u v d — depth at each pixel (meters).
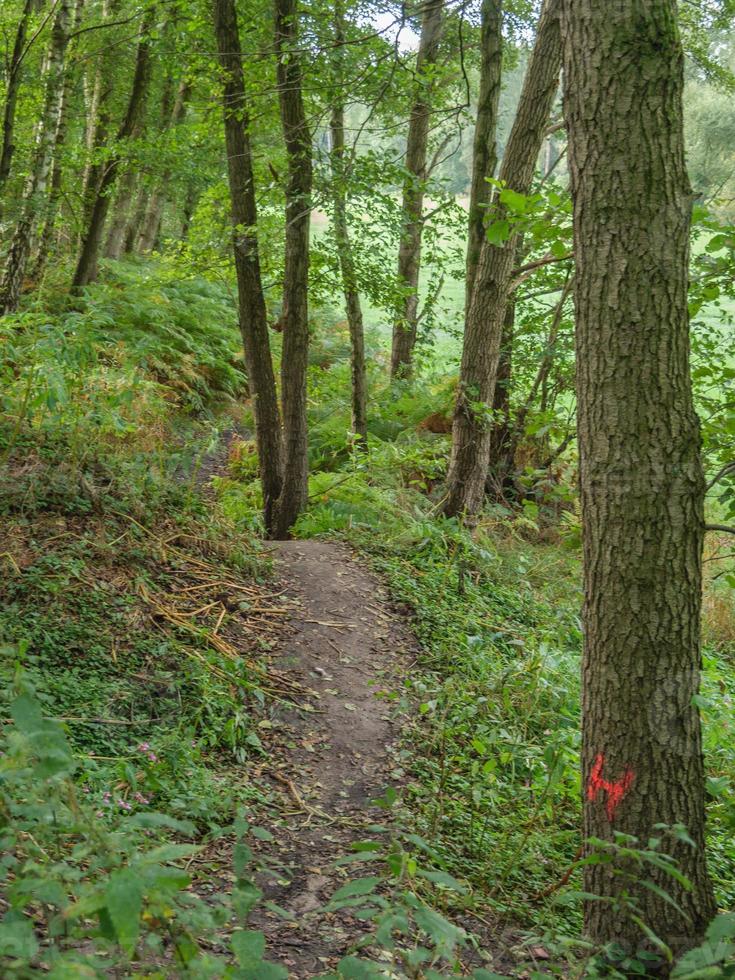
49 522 6.30
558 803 4.95
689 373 3.22
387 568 8.24
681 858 3.22
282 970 1.90
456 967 2.26
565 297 10.55
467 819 4.70
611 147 3.11
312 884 3.89
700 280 4.49
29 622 5.37
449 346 18.91
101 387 8.02
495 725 5.68
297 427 10.16
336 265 11.06
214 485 12.41
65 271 17.16
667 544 3.17
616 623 3.24
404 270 16.50
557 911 3.94
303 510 10.30
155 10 12.23
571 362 11.45
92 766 4.26
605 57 3.09
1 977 1.64
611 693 3.26
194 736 5.05
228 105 9.85
